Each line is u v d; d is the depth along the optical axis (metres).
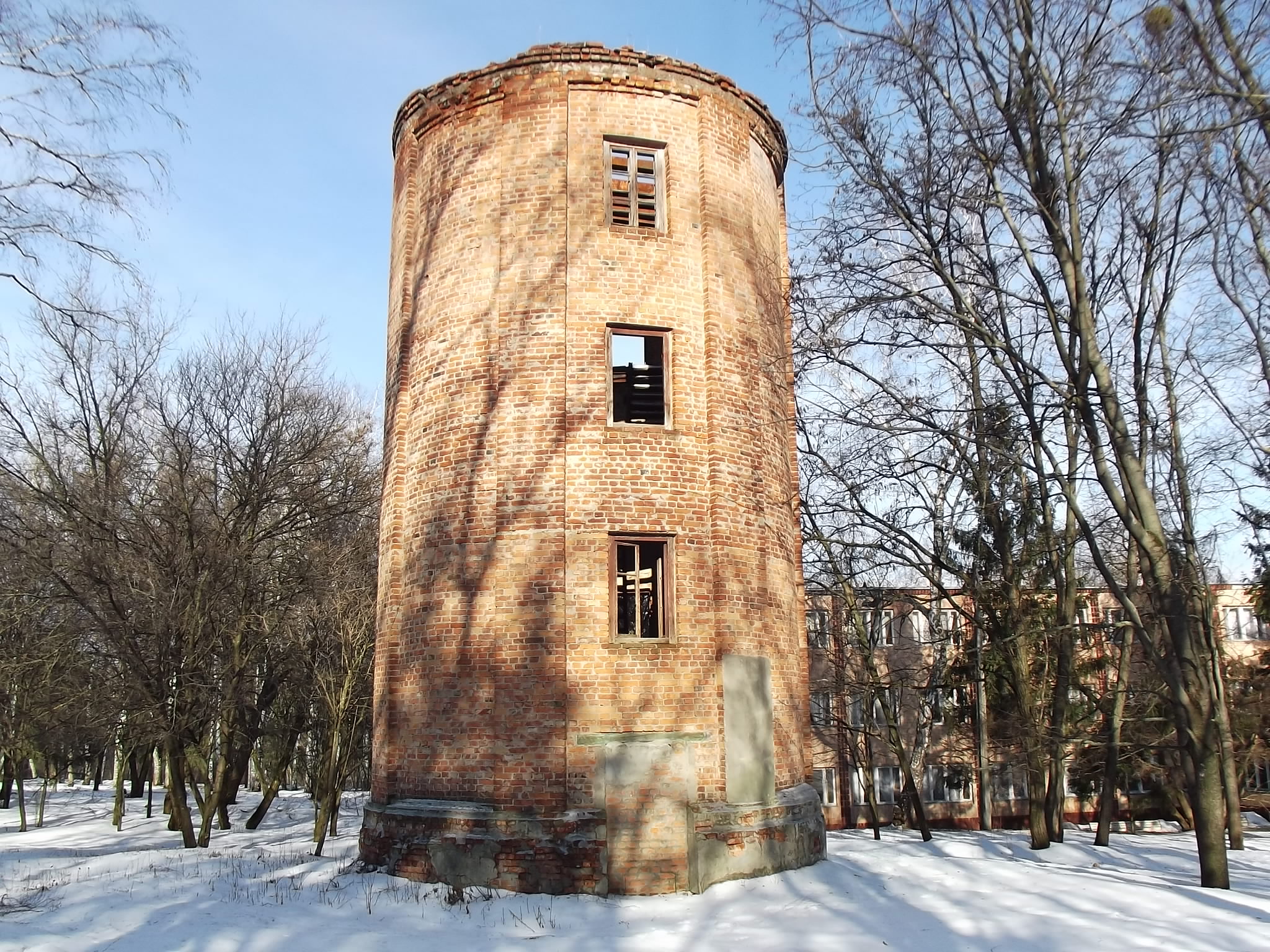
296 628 25.47
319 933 11.90
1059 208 15.66
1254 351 16.22
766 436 18.02
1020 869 16.56
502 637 15.48
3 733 27.38
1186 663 14.77
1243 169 12.97
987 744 31.75
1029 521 23.58
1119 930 11.61
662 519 16.11
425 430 17.25
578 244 17.03
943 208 16.98
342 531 31.69
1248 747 30.47
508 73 17.97
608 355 16.81
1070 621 21.39
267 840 24.56
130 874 16.36
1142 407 16.47
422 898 13.83
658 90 18.06
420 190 18.94
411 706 16.08
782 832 15.70
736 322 17.73
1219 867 14.31
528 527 15.82
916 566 21.86
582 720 15.03
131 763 42.94
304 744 33.88
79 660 25.09
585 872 14.22
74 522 24.58
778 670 16.92
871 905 13.42
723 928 12.34
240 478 29.41
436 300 17.75
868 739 27.25
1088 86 14.09
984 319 17.12
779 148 20.59
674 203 17.69
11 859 19.44
